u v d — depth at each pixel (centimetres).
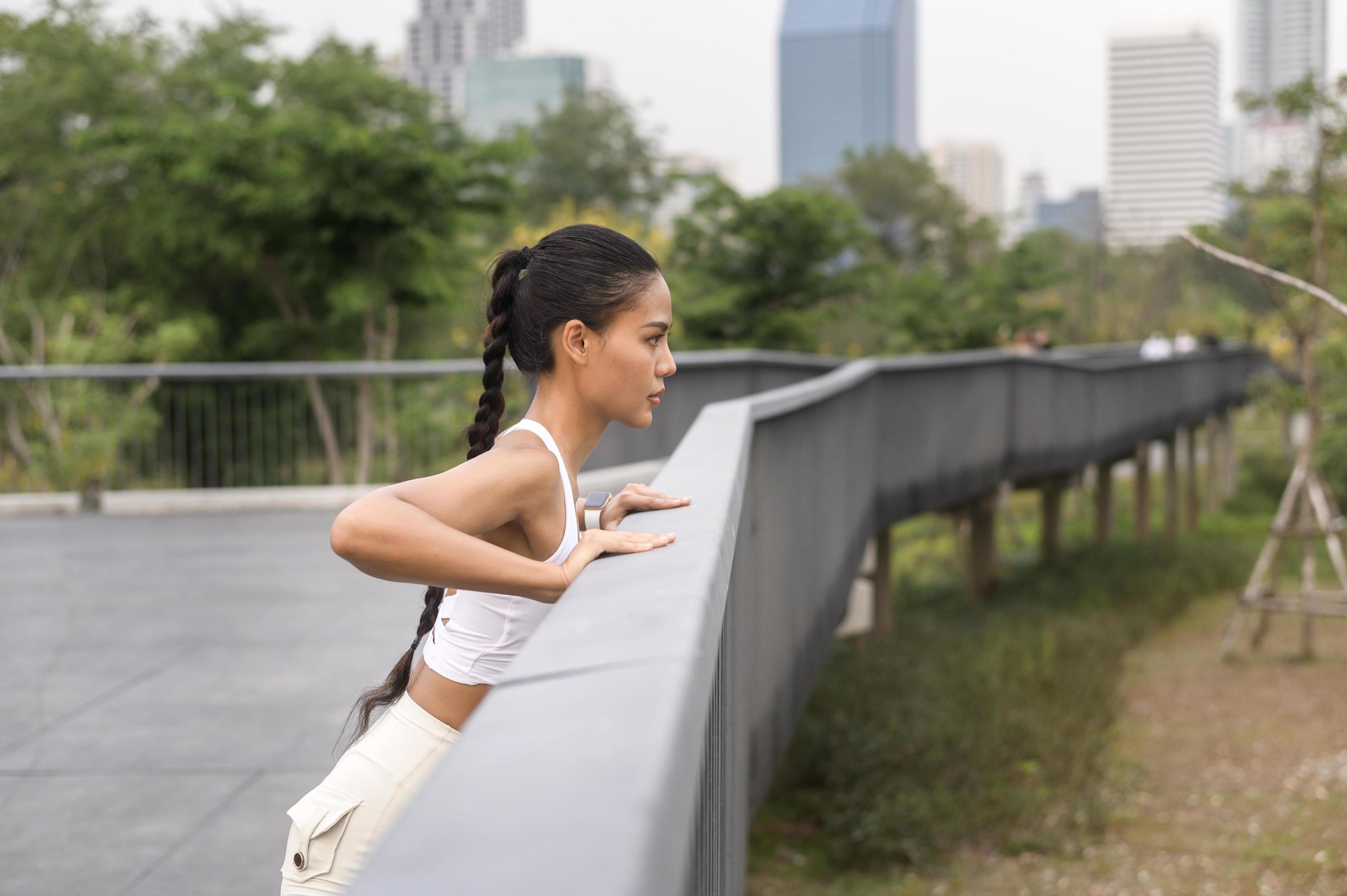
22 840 318
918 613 1505
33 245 2575
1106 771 806
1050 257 2666
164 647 526
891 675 928
